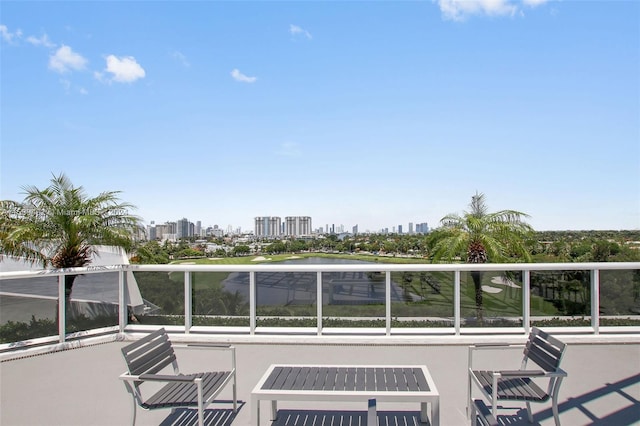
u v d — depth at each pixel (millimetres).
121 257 7453
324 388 2707
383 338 5375
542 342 3029
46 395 3779
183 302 5773
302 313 5609
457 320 5480
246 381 4070
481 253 9844
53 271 5266
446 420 3168
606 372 4254
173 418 3250
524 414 3264
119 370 4469
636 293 5594
